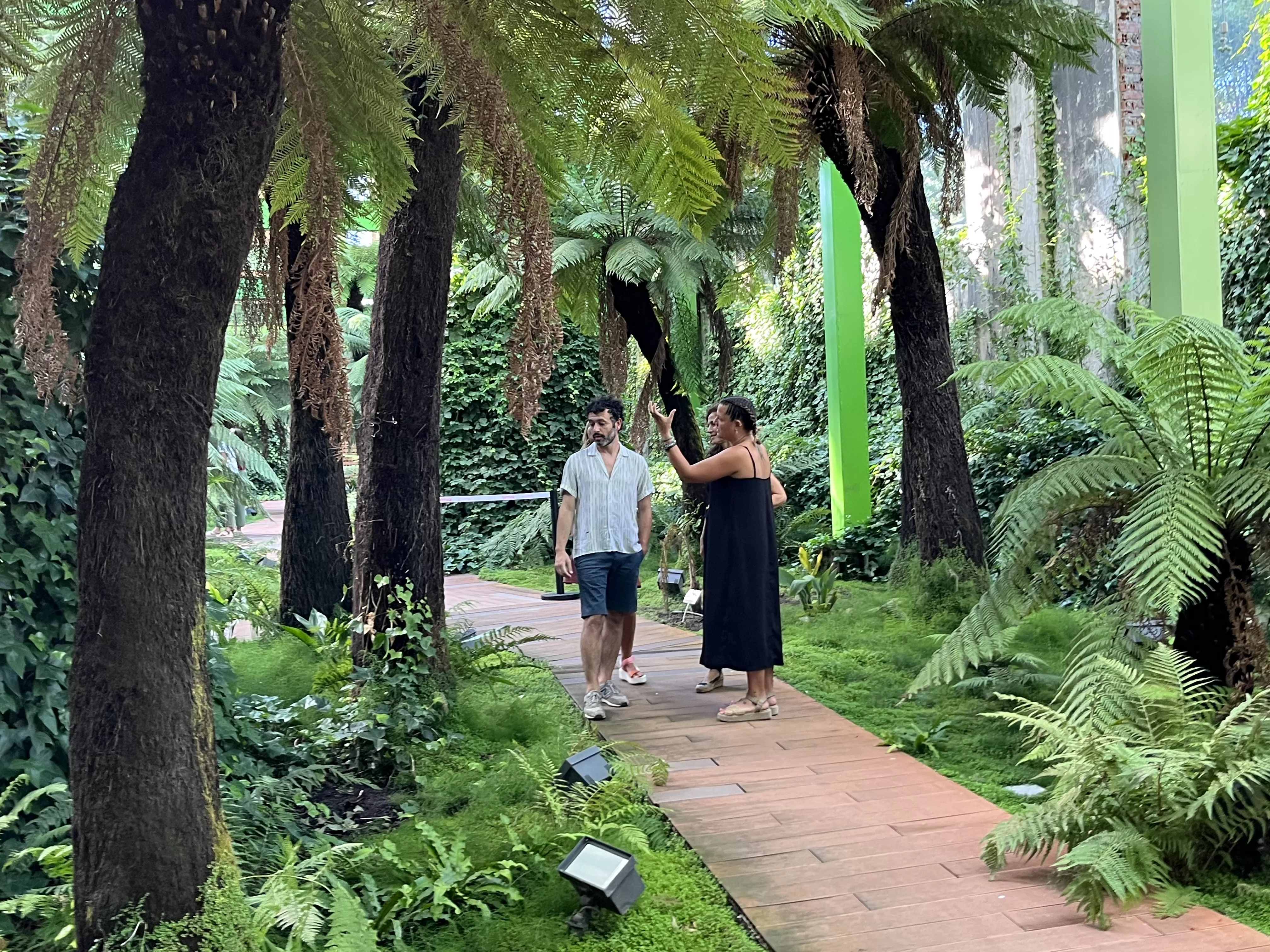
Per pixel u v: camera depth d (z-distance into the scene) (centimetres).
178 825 179
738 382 1462
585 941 239
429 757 378
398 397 433
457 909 246
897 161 597
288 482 576
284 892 212
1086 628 379
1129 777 266
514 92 184
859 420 888
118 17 172
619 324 824
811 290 1198
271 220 210
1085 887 245
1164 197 584
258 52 164
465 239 628
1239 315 668
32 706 278
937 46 547
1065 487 359
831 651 569
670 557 1025
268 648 521
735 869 277
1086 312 380
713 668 437
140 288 167
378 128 205
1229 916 241
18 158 289
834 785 347
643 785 342
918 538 617
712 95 169
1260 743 262
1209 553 329
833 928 240
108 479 171
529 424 173
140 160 166
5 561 278
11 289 286
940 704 451
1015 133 904
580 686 506
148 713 175
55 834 246
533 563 1210
